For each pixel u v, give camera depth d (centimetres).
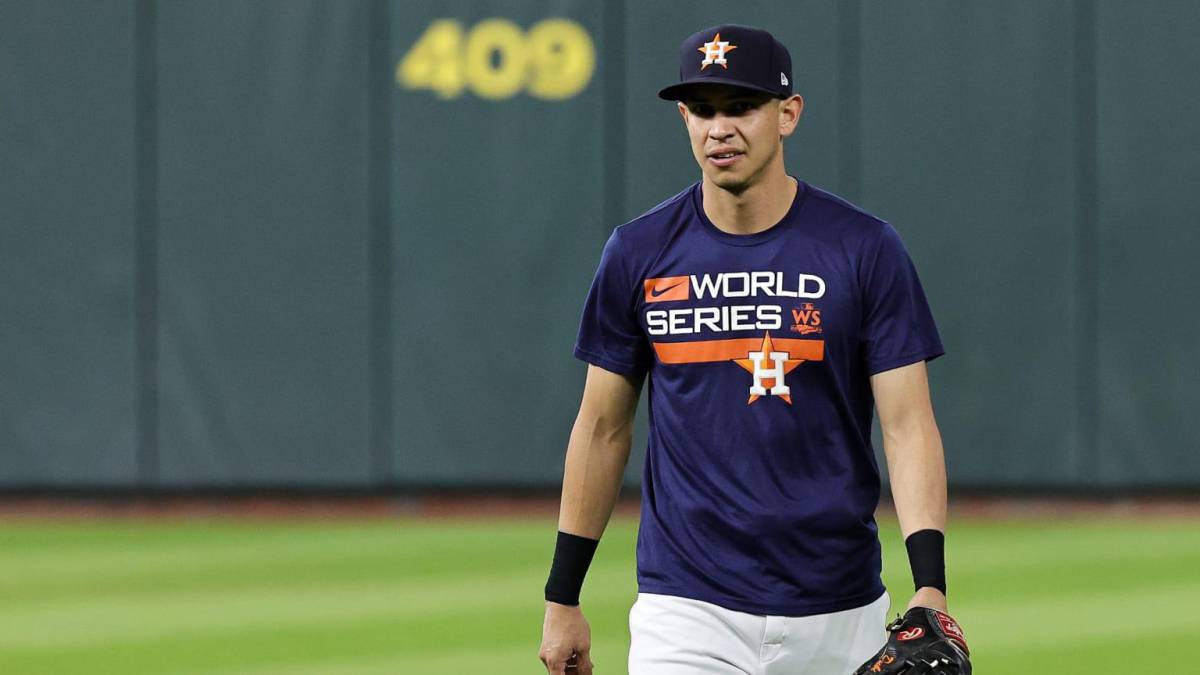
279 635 2848
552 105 4344
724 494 1284
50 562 3719
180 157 4412
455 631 2859
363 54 4381
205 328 4425
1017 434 4275
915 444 1259
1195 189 4216
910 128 4262
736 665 1296
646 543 1341
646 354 1342
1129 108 4222
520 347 4381
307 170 4397
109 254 4425
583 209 4350
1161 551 3719
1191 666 2569
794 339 1265
